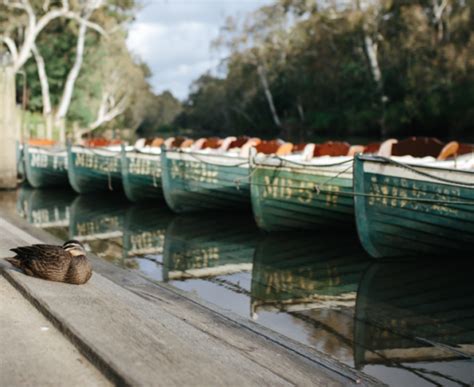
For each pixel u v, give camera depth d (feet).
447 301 24.75
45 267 16.74
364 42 162.50
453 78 137.90
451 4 144.66
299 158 43.57
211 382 11.05
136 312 14.93
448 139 143.02
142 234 41.63
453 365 17.53
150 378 10.79
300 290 26.58
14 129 65.51
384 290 26.61
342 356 18.08
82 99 158.71
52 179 70.59
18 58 130.31
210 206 49.85
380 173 30.99
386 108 159.33
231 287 27.04
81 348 12.26
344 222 40.04
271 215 40.09
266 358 15.58
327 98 182.50
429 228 30.91
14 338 12.75
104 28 147.64
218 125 247.09
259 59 192.95
